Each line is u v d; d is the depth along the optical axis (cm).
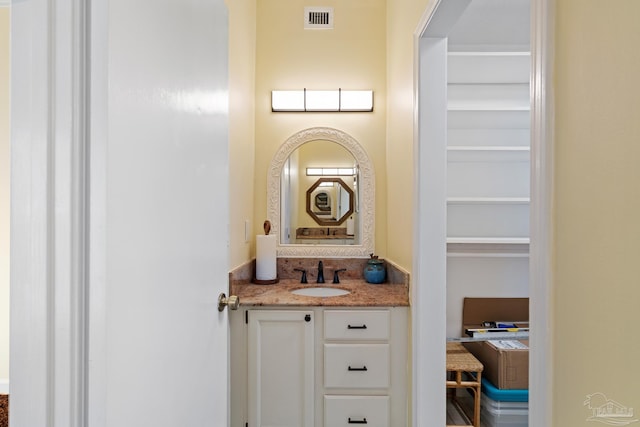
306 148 249
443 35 157
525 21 171
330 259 244
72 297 56
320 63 249
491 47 191
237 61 198
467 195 246
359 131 248
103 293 60
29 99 55
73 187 56
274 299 187
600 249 56
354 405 184
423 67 160
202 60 106
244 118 217
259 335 185
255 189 247
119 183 64
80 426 57
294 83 249
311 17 249
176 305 88
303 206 248
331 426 184
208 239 112
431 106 160
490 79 228
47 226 55
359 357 184
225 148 131
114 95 62
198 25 103
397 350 183
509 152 225
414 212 166
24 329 56
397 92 211
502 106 237
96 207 59
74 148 56
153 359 77
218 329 122
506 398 205
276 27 249
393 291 207
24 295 56
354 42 249
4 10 152
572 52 62
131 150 68
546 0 67
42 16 55
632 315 50
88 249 58
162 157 81
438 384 161
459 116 230
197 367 102
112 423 63
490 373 218
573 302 61
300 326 185
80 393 57
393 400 183
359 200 247
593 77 57
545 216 68
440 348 161
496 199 225
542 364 68
